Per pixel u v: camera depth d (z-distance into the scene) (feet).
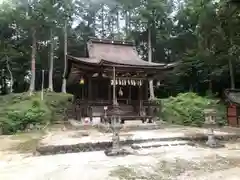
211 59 67.82
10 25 88.38
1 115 47.16
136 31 93.56
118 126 29.07
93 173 19.47
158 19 85.76
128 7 95.96
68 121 55.06
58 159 24.41
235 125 49.47
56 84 106.93
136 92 54.19
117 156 25.41
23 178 18.52
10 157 25.39
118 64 43.55
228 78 77.36
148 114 48.57
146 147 29.37
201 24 59.57
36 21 76.18
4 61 90.89
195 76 85.71
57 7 80.18
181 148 29.25
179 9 98.02
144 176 18.70
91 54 57.06
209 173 19.33
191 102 56.65
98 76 48.11
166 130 40.96
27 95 72.54
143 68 46.01
